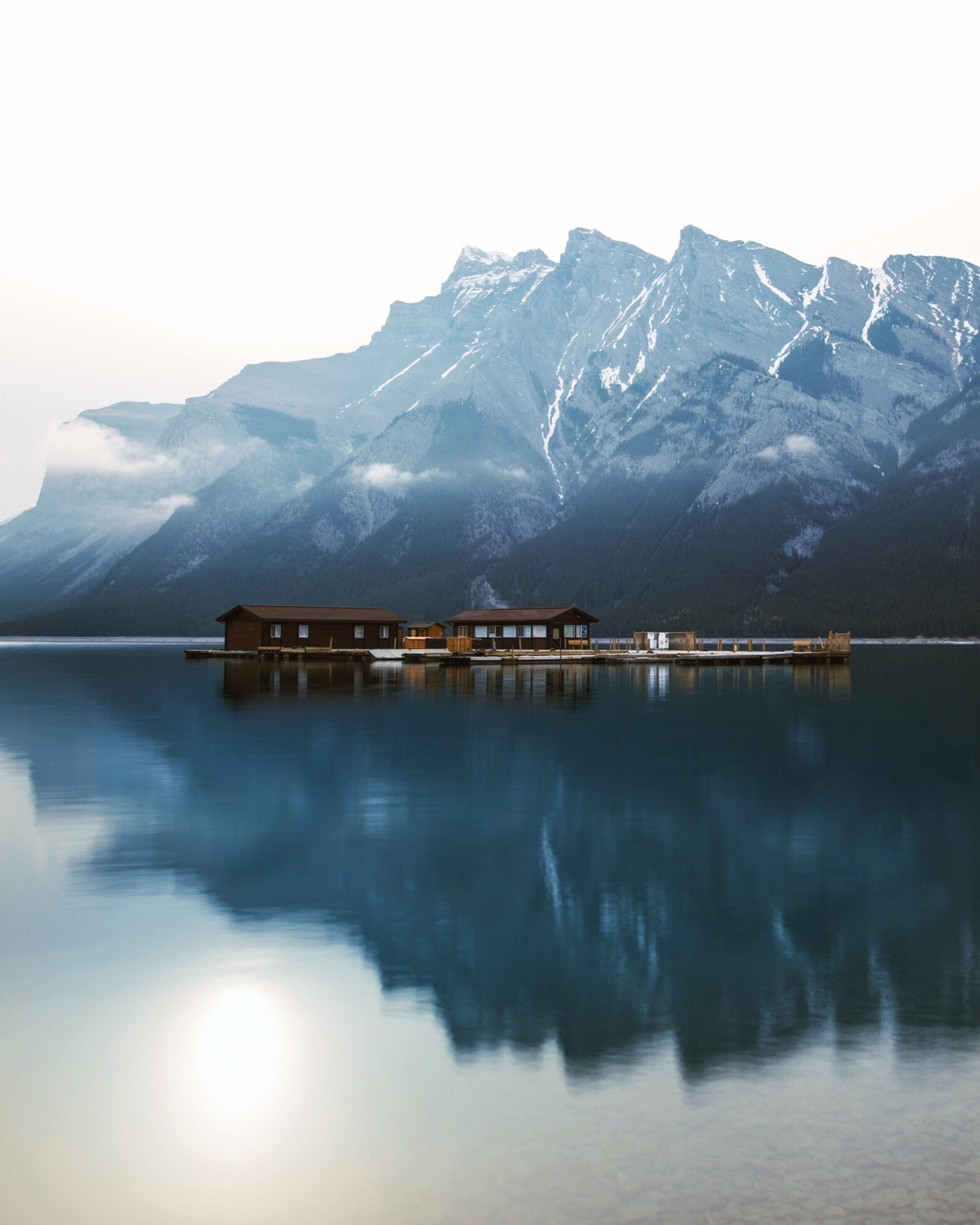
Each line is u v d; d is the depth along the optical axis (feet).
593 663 339.16
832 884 55.01
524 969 41.91
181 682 238.48
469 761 100.94
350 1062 33.32
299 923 47.88
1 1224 24.93
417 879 55.72
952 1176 26.81
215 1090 31.30
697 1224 24.88
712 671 289.74
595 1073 32.65
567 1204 25.68
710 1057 33.76
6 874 56.54
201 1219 25.13
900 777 91.30
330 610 422.82
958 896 52.75
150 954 43.37
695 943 45.34
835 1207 25.45
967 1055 33.99
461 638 357.82
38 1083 31.81
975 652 523.29
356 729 131.54
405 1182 26.63
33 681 247.91
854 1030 35.96
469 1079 32.12
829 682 239.30
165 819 72.38
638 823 70.85
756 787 85.35
